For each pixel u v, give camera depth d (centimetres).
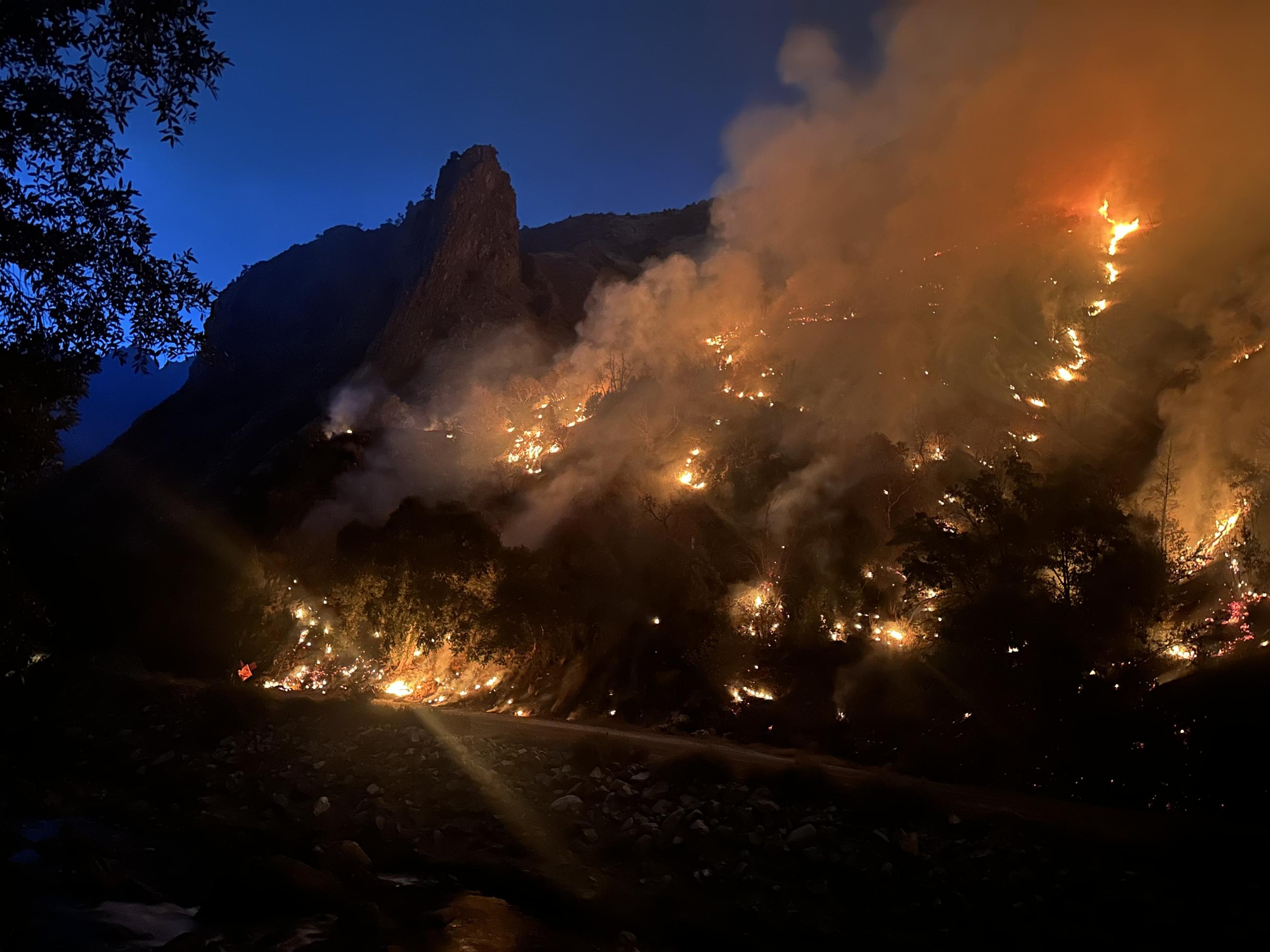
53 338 802
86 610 3509
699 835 1202
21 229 745
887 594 2100
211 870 1205
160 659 3062
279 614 3022
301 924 997
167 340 849
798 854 1122
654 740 1825
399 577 2719
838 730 1764
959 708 1548
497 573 2594
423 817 1399
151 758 1856
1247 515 1748
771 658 2100
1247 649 1352
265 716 2097
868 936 915
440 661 2647
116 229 802
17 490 858
